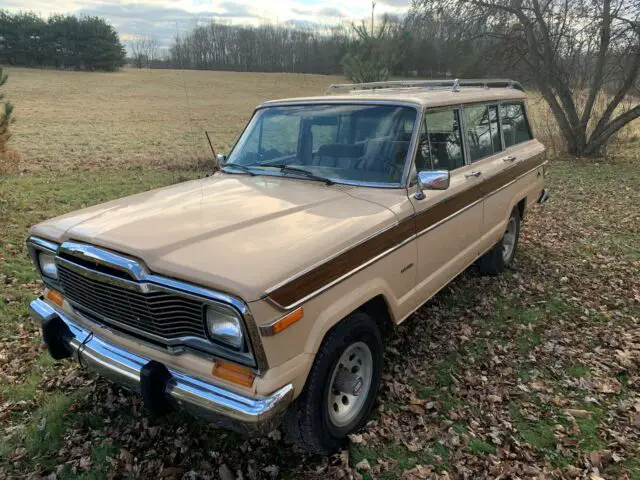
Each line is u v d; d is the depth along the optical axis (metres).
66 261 2.88
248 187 3.69
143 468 3.04
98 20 72.19
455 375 4.03
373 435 3.29
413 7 17.28
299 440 2.94
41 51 71.94
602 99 17.47
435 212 3.85
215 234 2.77
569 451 3.21
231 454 3.16
